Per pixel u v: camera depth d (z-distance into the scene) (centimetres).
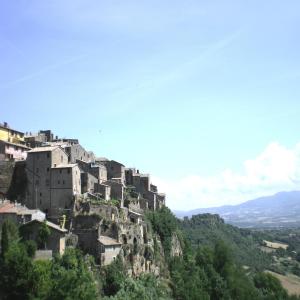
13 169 19438
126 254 17950
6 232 14688
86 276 14375
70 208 18162
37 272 12506
